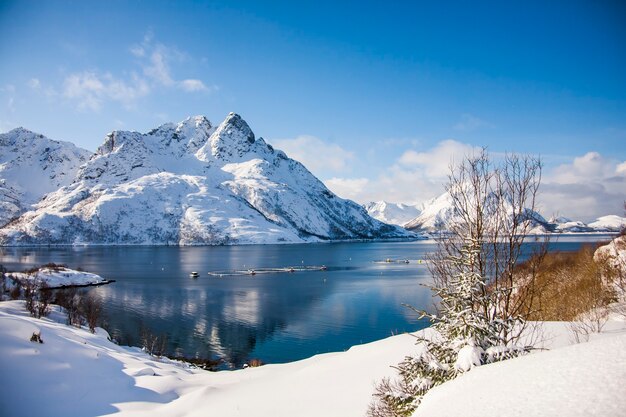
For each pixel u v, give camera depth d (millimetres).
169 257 161000
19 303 44000
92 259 147125
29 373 16828
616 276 20125
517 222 9664
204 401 16266
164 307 60719
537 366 5684
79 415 15070
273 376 19266
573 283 22250
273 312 56438
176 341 42562
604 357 5188
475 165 10438
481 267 9281
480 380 6109
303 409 12469
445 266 10328
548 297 18797
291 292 74562
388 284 83625
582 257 29109
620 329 12148
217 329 47312
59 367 18047
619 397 4176
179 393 18391
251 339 43156
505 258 9594
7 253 171875
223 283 88375
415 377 8648
